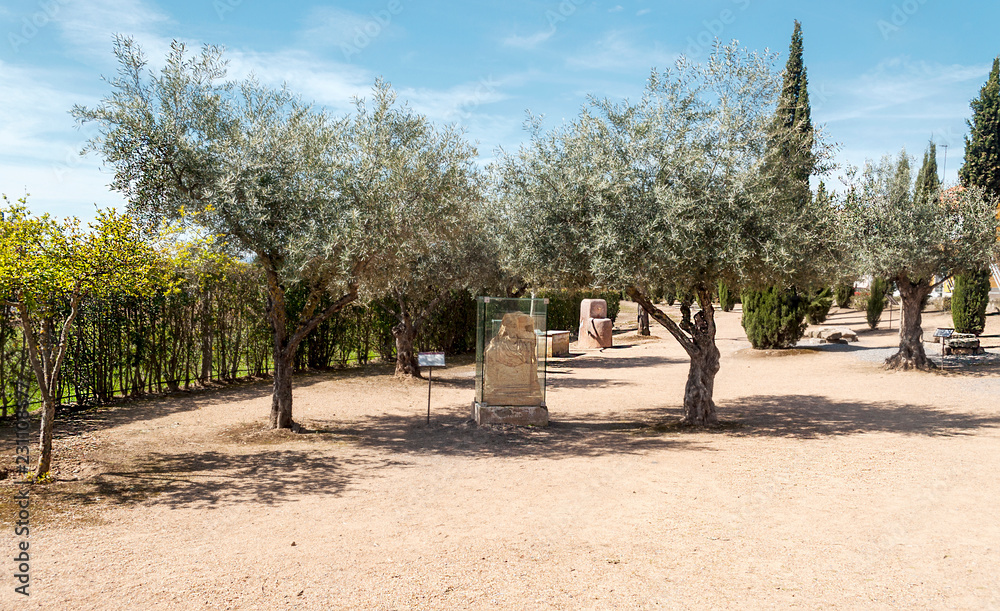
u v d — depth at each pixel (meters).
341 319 17.47
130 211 8.11
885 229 15.41
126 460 7.62
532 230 9.57
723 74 9.28
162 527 5.32
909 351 16.16
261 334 14.93
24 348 9.39
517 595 4.04
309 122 9.26
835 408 11.73
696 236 8.66
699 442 9.05
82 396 11.17
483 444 9.08
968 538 5.02
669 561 4.61
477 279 16.38
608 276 8.85
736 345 24.44
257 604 3.87
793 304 20.97
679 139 8.98
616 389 15.00
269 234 8.51
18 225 5.92
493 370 10.48
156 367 12.59
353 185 8.94
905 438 8.91
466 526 5.46
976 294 22.34
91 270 6.30
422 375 16.53
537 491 6.61
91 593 3.96
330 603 3.90
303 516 5.72
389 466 7.74
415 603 3.91
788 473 7.16
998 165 24.42
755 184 8.70
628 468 7.57
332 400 12.80
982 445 8.34
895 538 5.05
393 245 8.91
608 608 3.86
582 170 9.15
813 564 4.54
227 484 6.78
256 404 11.90
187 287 11.75
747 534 5.18
